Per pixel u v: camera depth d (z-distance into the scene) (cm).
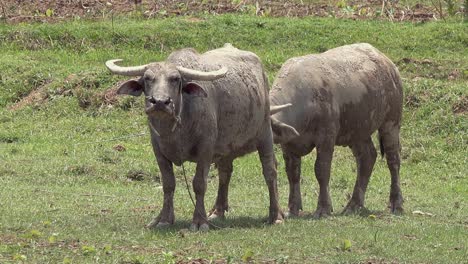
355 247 2831
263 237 2881
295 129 3362
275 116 3319
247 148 3184
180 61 2944
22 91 5403
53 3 6656
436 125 4894
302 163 4491
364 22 6219
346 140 3594
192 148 2955
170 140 2906
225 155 3133
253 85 3142
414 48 5800
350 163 4566
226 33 5925
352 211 3619
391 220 3425
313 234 2991
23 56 5759
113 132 4884
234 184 4144
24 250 2606
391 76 3744
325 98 3416
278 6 6600
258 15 6372
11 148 4525
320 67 3475
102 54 5750
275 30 5975
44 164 4197
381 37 5909
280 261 2595
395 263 2672
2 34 6009
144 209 3388
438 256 2775
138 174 4169
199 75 2861
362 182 3691
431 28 6034
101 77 5334
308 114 3384
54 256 2552
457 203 3866
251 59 3238
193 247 2720
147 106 2780
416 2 6825
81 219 3109
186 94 2880
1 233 2823
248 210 3534
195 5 6594
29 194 3600
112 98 5181
